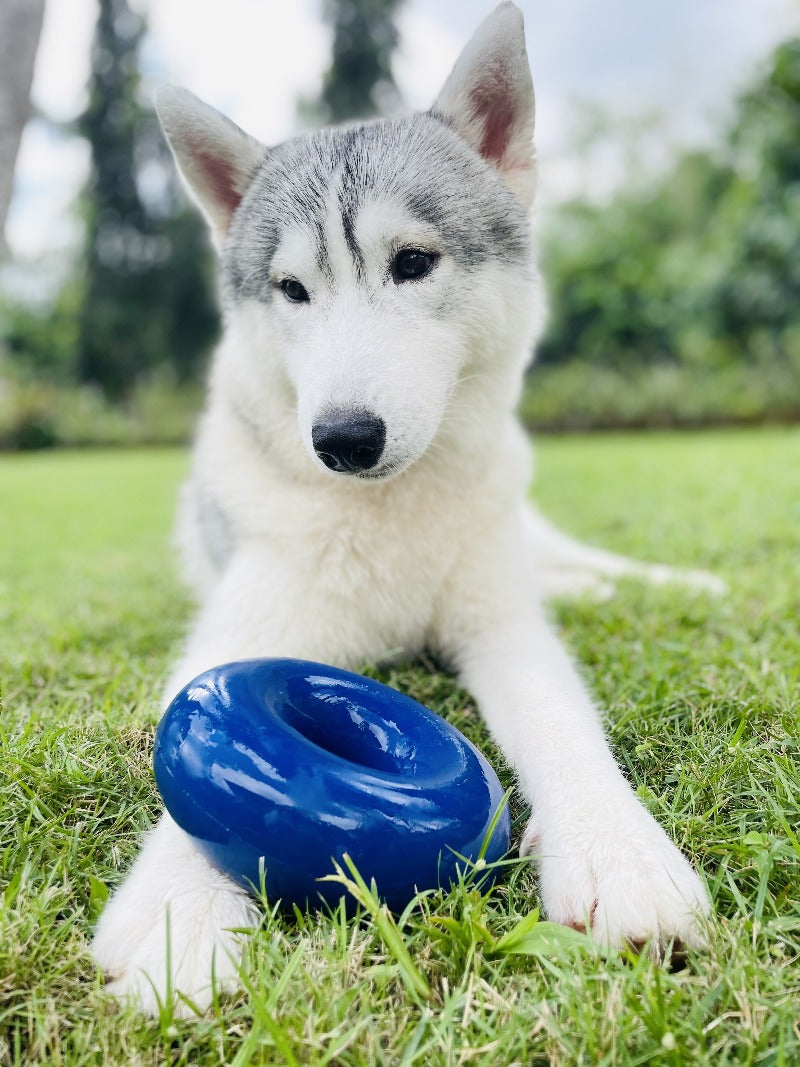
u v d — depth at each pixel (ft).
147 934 1.23
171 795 1.29
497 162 2.08
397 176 1.85
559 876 1.30
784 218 12.82
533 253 2.09
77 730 1.72
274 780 1.23
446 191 1.89
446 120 2.04
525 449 2.27
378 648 2.06
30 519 5.41
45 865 1.38
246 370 2.04
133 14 21.67
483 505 2.04
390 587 1.98
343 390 1.69
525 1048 1.06
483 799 1.33
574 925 1.25
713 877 1.32
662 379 14.12
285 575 1.94
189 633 2.46
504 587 2.03
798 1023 1.09
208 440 2.26
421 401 1.77
